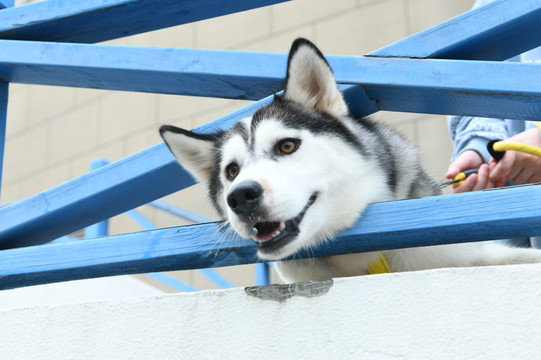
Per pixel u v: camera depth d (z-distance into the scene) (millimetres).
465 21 1890
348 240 1844
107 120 8336
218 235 1903
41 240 2377
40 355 1826
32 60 2258
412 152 2543
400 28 6773
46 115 8961
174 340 1680
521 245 3072
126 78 2230
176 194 7379
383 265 2283
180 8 2270
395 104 2127
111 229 7602
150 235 1951
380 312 1477
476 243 2312
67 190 2172
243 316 1621
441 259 2240
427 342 1412
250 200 1894
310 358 1514
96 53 2201
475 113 1982
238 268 6801
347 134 2262
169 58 2135
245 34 7625
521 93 1763
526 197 1557
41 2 2371
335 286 1544
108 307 1793
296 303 1572
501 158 2660
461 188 2789
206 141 2375
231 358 1599
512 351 1336
